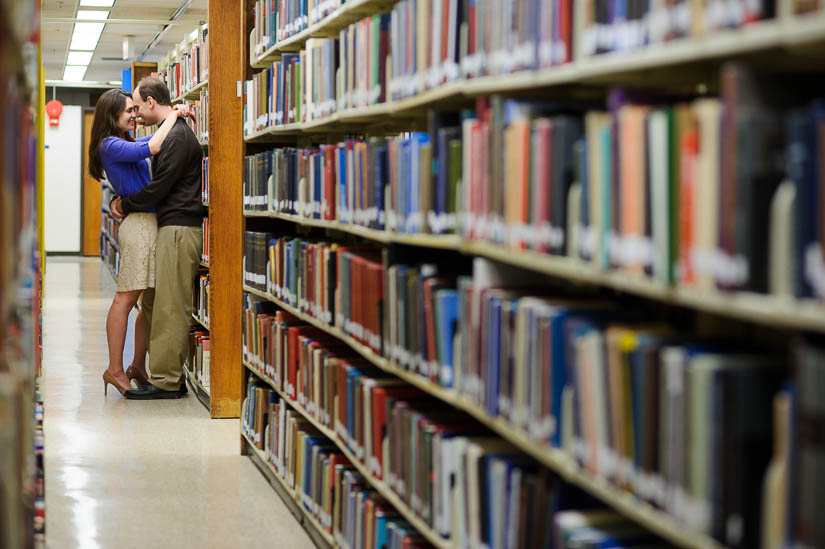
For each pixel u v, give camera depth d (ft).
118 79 56.95
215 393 19.40
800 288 4.42
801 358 4.37
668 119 5.24
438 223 8.58
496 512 7.63
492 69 7.59
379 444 10.16
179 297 20.79
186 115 20.74
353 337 11.08
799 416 4.39
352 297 11.06
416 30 9.16
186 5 32.17
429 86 8.77
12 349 5.88
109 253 48.26
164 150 20.01
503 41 7.40
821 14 4.34
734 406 4.91
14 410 5.54
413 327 9.16
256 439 15.76
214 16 18.92
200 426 18.79
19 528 5.89
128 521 13.15
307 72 12.79
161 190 20.16
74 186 59.36
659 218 5.33
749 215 4.65
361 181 10.75
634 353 5.65
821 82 4.96
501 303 7.38
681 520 5.19
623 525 6.62
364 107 10.58
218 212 19.22
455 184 8.37
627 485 5.74
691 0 5.18
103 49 44.65
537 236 6.77
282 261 14.43
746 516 4.91
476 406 7.88
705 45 4.99
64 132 59.00
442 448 8.46
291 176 13.84
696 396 5.07
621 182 5.68
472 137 7.89
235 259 19.39
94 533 12.64
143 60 48.96
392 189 9.72
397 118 11.00
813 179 4.37
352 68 11.04
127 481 15.03
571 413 6.48
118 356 21.22
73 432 18.04
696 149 5.04
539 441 6.75
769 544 4.70
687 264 5.09
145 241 20.74
